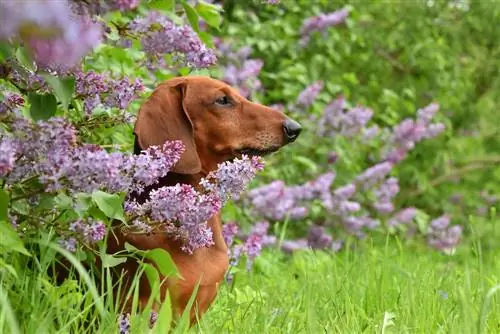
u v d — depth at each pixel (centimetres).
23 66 337
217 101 426
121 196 366
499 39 1112
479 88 1127
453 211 1017
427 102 1046
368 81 1016
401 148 905
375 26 1016
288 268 664
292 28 905
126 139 505
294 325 419
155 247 396
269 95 897
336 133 848
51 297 361
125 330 340
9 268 336
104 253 361
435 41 1073
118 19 450
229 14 923
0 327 295
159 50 404
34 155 324
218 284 414
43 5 261
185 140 415
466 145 1044
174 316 394
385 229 888
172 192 357
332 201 802
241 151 429
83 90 377
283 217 777
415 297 468
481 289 479
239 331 392
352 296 493
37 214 362
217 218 423
